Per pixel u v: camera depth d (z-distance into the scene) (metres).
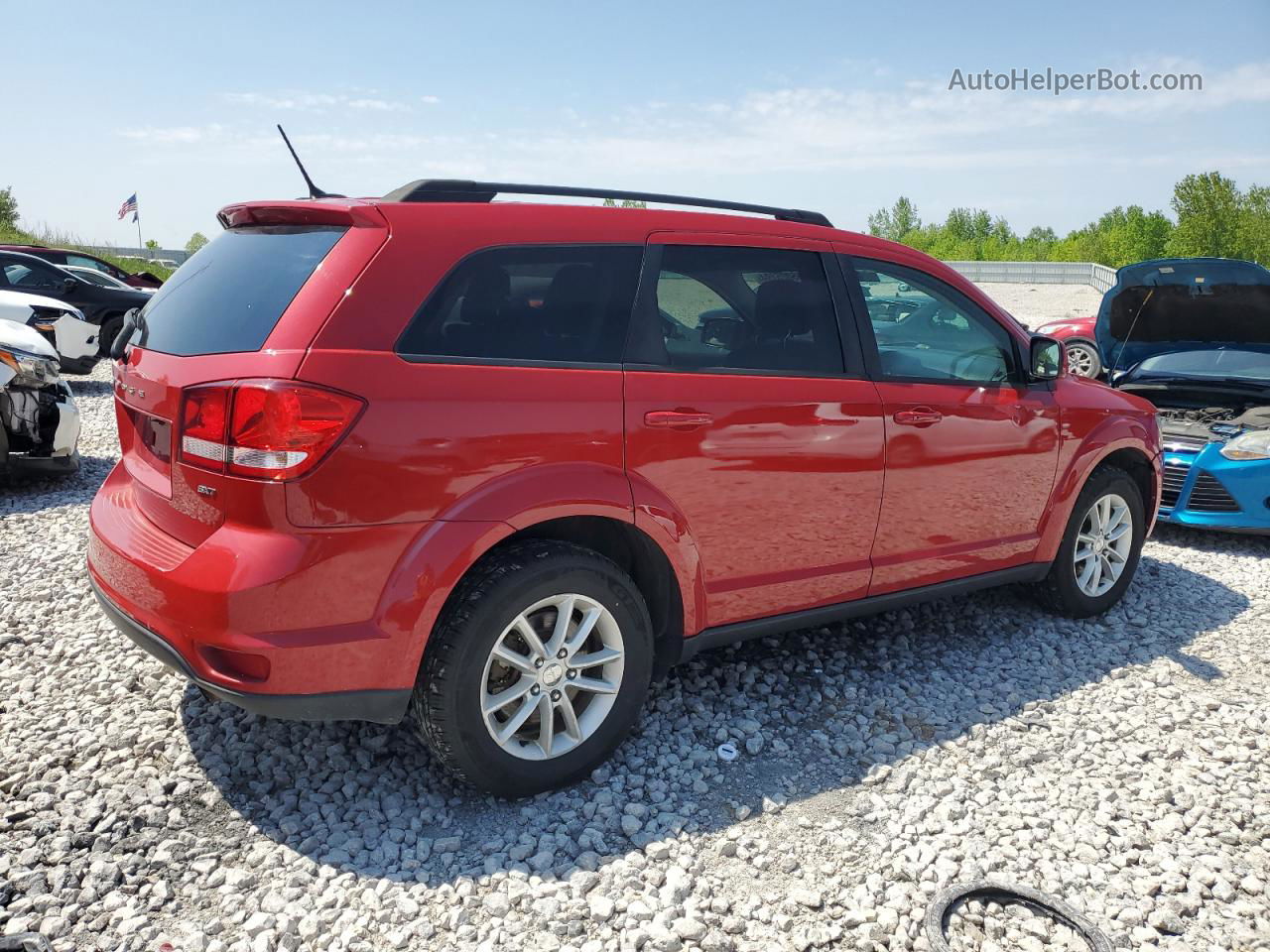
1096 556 4.70
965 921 2.51
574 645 2.94
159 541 2.75
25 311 10.76
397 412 2.55
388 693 2.64
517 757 2.89
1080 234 128.75
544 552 2.81
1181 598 5.14
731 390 3.21
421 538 2.62
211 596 2.47
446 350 2.68
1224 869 2.75
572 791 3.04
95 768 3.05
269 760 3.13
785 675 3.96
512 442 2.74
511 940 2.37
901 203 144.00
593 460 2.90
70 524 5.83
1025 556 4.35
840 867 2.72
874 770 3.23
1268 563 5.90
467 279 2.75
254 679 2.52
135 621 2.76
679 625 3.27
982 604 4.89
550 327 2.89
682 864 2.69
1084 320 13.42
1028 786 3.16
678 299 3.17
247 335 2.59
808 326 3.50
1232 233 80.88
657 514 3.04
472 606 2.69
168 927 2.36
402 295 2.63
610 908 2.48
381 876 2.59
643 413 2.99
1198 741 3.52
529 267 2.88
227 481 2.49
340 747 3.23
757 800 3.05
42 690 3.58
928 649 4.32
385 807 2.91
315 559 2.49
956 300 4.03
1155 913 2.53
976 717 3.66
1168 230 107.50
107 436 8.80
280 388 2.42
